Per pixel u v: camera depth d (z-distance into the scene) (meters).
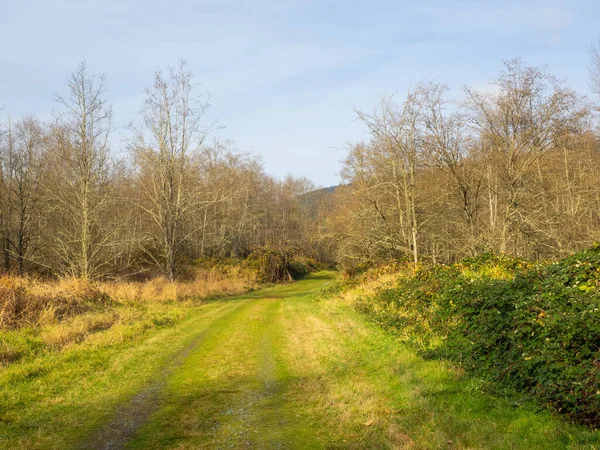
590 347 6.28
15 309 13.20
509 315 7.91
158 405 7.31
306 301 23.19
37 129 33.31
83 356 10.32
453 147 22.50
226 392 7.98
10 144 32.06
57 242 28.59
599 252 9.27
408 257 22.97
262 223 63.44
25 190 32.50
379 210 24.59
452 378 7.48
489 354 7.74
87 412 6.96
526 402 5.97
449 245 27.42
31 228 33.53
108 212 32.22
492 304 8.61
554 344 6.46
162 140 30.05
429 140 21.83
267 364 10.00
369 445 5.48
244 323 16.16
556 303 7.22
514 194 20.89
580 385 5.55
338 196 33.12
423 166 22.89
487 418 5.84
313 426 6.24
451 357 8.38
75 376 8.90
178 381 8.76
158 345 12.00
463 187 22.53
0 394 7.57
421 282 14.75
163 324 15.50
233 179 49.34
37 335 11.86
